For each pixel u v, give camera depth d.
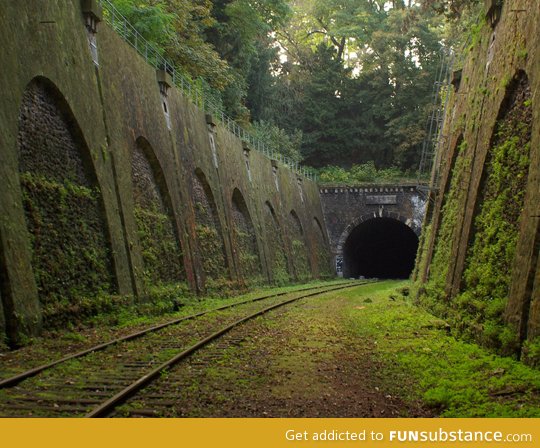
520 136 11.04
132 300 15.95
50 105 13.60
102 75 16.41
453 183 17.31
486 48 14.77
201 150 25.22
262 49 50.19
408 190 46.16
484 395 7.06
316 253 44.34
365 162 59.62
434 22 56.31
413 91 56.16
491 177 12.62
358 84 59.88
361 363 9.39
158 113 20.81
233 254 26.95
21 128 12.23
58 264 12.77
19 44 12.16
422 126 55.03
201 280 22.30
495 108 12.73
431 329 13.12
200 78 31.30
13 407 6.28
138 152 18.91
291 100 57.66
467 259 13.34
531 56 10.56
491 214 11.91
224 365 9.08
